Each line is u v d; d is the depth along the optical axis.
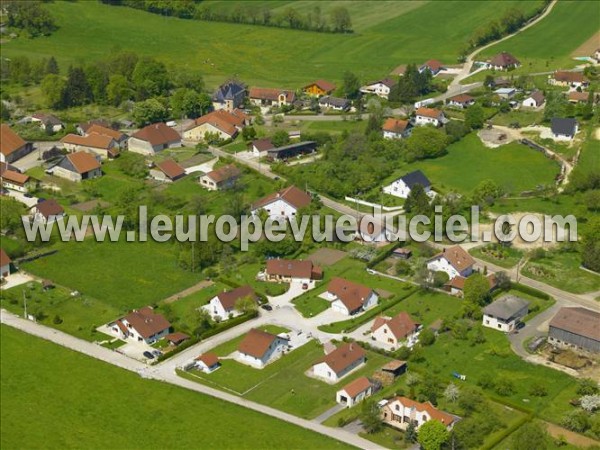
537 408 165.62
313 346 189.88
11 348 191.75
